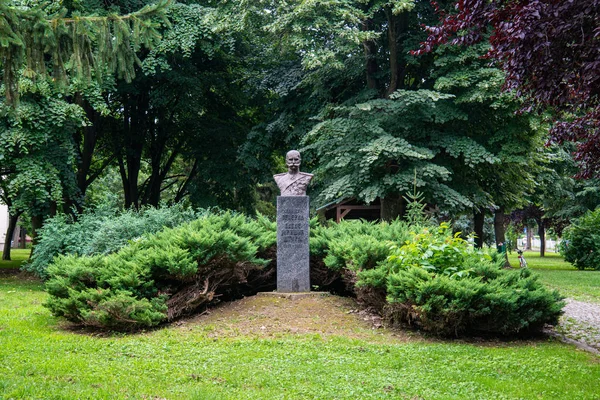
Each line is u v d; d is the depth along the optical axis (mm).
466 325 9375
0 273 22438
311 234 12969
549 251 73062
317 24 19672
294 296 11281
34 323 10102
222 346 8273
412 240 10758
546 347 8922
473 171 22797
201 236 10406
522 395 6188
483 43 20047
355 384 6465
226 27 21125
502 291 9141
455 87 20719
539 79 8312
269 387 6305
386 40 23781
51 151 18125
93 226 16828
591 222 30047
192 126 27812
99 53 8969
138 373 6723
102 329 9594
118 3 20812
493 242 47438
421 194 20250
